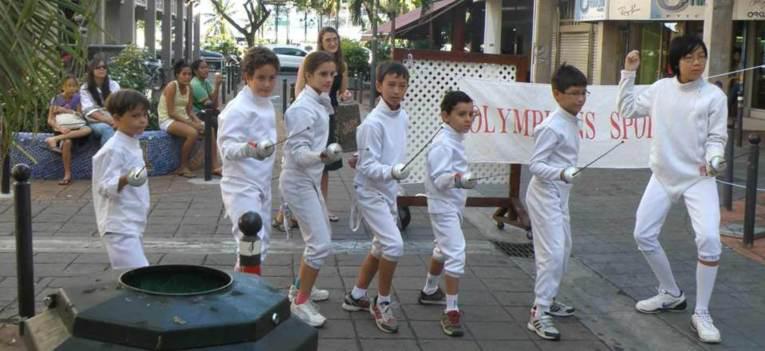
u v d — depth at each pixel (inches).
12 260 271.6
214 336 96.8
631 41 818.8
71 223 324.8
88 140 410.3
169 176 434.9
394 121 219.3
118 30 1156.5
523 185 443.2
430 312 236.7
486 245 315.3
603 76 824.9
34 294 218.5
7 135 158.2
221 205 366.9
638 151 317.4
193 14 1705.2
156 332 94.0
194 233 316.2
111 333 95.5
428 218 354.6
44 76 152.5
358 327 221.9
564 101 219.3
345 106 324.8
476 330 224.1
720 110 219.5
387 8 914.1
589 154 314.8
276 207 366.6
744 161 529.7
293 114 212.4
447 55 323.3
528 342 217.2
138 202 196.2
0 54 142.1
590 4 786.2
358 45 1233.4
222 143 204.2
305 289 219.3
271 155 198.2
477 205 331.6
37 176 409.4
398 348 209.0
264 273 267.1
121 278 109.8
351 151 329.4
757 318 239.1
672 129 225.0
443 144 215.6
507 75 330.0
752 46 787.4
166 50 1337.4
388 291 220.1
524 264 291.3
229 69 1147.9
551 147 218.1
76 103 411.2
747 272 284.0
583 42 859.4
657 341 221.0
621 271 284.8
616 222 358.6
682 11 695.7
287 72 1683.1
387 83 215.9
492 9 1074.1
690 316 240.1
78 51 152.8
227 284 108.9
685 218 363.3
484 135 314.3
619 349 214.7
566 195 223.6
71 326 97.9
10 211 341.7
